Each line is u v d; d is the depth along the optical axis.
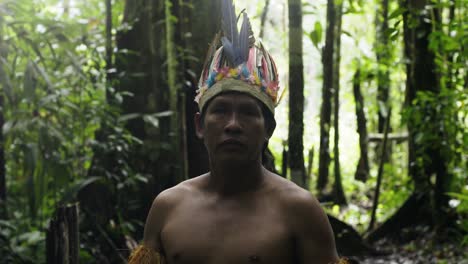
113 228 5.66
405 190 8.59
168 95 6.26
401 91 9.81
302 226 2.14
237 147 2.13
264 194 2.19
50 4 7.32
